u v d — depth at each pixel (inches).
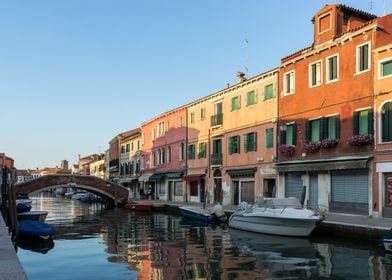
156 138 1871.3
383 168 770.2
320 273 449.4
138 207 1467.8
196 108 1493.6
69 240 735.1
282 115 1053.8
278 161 1055.6
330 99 906.1
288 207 748.0
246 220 812.0
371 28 808.3
